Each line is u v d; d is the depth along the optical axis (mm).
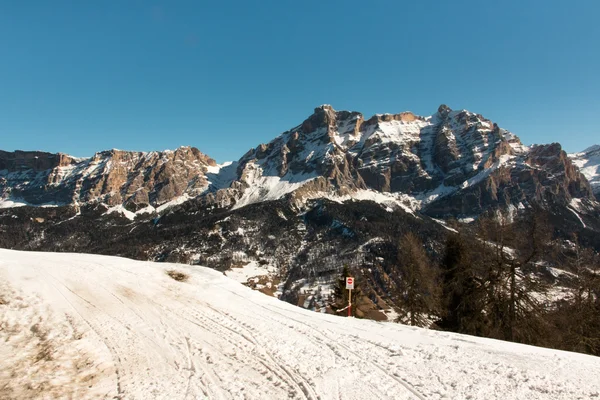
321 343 13148
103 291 18594
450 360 11609
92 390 9391
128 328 14180
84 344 12391
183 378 10227
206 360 11539
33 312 14742
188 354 11984
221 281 22422
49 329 13367
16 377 9758
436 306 29719
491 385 9781
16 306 15078
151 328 14312
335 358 11742
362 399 8992
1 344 11742
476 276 26609
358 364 11242
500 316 25000
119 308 16422
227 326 14859
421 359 11695
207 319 15695
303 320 15992
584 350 23875
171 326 14641
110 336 13297
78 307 16016
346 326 15391
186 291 19812
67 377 10055
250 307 17906
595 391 9453
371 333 14430
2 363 10484
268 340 13336
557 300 24625
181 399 9008
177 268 24844
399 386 9734
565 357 12125
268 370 10789
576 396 9156
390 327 15523
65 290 18000
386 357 11852
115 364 11102
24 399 8680
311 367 11016
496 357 11914
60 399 8789
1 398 8648
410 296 31797
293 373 10562
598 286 23344
